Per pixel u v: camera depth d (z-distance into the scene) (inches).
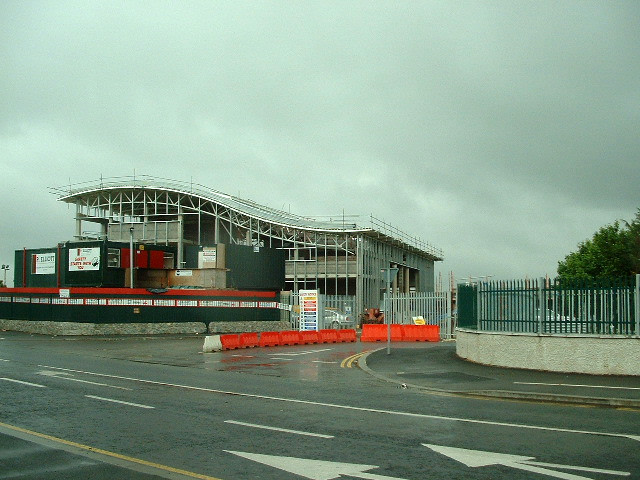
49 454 326.6
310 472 291.6
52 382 623.5
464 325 845.2
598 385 571.5
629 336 629.6
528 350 689.6
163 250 1939.0
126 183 2427.4
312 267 2361.0
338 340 1391.5
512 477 283.1
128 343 1272.1
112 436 371.6
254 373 744.3
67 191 2516.0
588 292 655.8
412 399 529.7
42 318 1566.2
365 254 2367.1
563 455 324.2
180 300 1674.5
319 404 498.3
